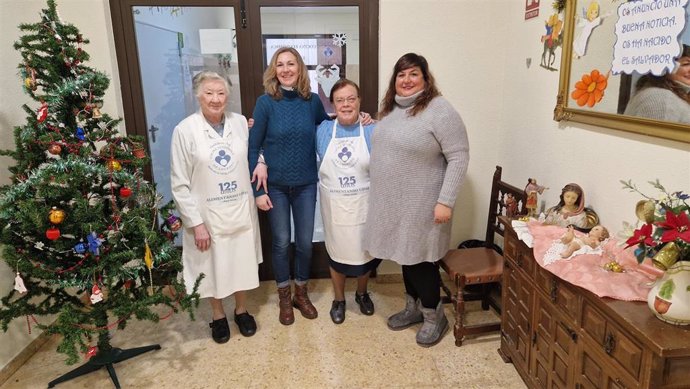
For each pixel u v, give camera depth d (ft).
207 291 7.18
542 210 7.18
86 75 5.75
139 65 8.49
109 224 5.98
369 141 7.20
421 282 6.95
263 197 7.32
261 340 7.50
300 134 7.20
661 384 3.60
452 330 7.61
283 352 7.14
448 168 6.28
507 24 8.35
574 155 6.23
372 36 8.66
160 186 9.20
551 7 6.70
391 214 6.61
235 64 8.70
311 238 7.89
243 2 8.34
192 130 6.64
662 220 3.71
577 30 5.96
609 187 5.49
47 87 5.67
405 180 6.45
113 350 6.89
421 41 8.45
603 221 5.64
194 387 6.38
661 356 3.45
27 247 5.74
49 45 5.56
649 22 4.65
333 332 7.67
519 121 7.97
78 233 5.85
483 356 6.88
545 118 7.02
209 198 6.81
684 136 4.27
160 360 7.02
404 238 6.57
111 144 5.98
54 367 6.91
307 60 8.81
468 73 8.62
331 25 8.65
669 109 4.45
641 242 3.74
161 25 8.41
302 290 8.22
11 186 5.59
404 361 6.81
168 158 9.12
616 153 5.34
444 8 8.32
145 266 6.34
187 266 7.16
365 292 8.34
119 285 6.45
